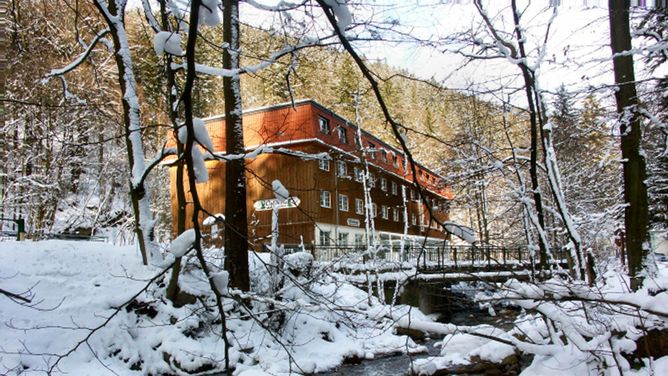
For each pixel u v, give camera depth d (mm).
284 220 27281
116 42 11727
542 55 7645
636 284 7992
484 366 8234
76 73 19688
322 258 22641
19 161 21344
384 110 2525
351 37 3729
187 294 11648
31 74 17938
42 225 22922
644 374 5598
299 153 8805
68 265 12117
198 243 2381
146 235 12758
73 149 21125
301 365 10977
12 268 11281
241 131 12492
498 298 6090
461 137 9820
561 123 9352
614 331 6262
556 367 6395
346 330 14109
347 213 31359
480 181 9953
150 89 11828
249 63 7859
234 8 6676
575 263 8531
